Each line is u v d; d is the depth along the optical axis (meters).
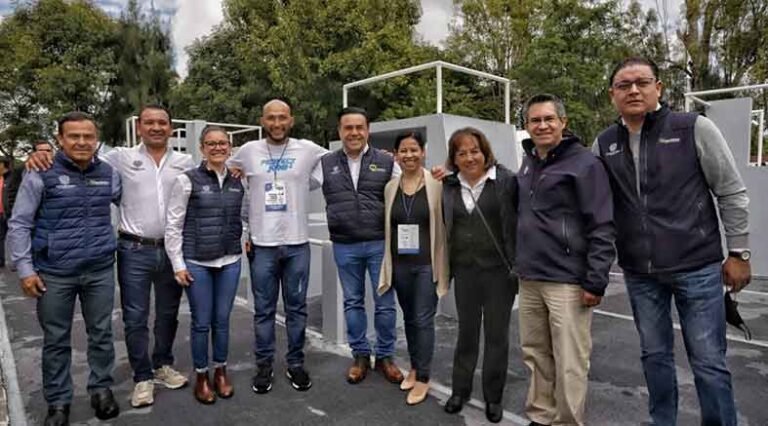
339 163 3.41
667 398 2.55
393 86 17.08
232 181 3.24
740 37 16.52
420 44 19.81
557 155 2.53
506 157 5.52
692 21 17.22
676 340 4.29
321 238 6.30
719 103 7.39
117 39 20.05
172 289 3.43
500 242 2.84
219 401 3.29
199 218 3.14
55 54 19.48
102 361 3.06
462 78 19.50
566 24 16.91
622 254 2.49
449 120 5.02
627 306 5.56
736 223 2.28
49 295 2.80
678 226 2.31
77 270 2.85
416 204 3.17
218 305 3.28
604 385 3.47
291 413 3.12
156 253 3.20
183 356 4.15
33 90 18.80
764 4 16.14
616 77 2.38
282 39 17.19
